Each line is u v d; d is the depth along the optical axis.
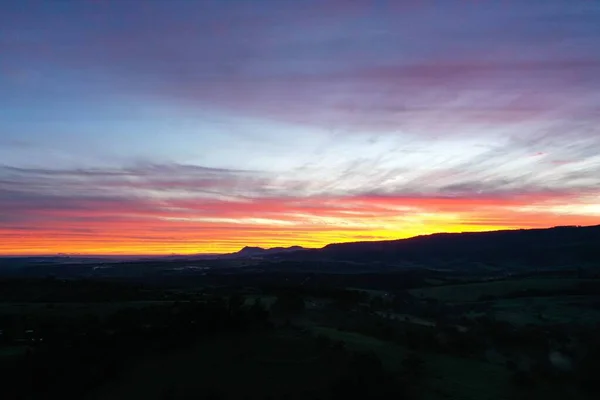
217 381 22.98
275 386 22.70
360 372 23.23
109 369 23.14
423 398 22.56
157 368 23.97
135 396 21.67
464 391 23.98
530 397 23.97
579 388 25.41
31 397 20.89
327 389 22.31
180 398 21.45
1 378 21.86
